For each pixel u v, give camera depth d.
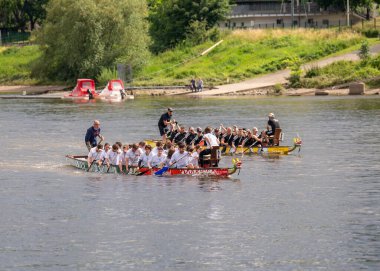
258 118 81.56
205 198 42.72
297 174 49.22
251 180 47.53
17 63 168.88
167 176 48.56
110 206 41.12
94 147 51.53
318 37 144.62
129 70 135.88
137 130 72.31
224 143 57.69
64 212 40.09
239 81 129.62
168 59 149.25
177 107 98.38
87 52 138.12
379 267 31.31
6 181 48.22
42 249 34.03
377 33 143.62
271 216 38.81
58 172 50.97
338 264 31.73
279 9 184.50
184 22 162.25
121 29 139.00
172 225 37.38
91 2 137.12
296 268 31.38
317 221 37.78
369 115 81.50
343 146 60.12
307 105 95.62
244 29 160.38
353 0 174.62
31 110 98.50
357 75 116.31
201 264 31.97
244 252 33.31
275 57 138.00
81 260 32.59
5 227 37.41
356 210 39.72
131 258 32.78
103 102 111.69
